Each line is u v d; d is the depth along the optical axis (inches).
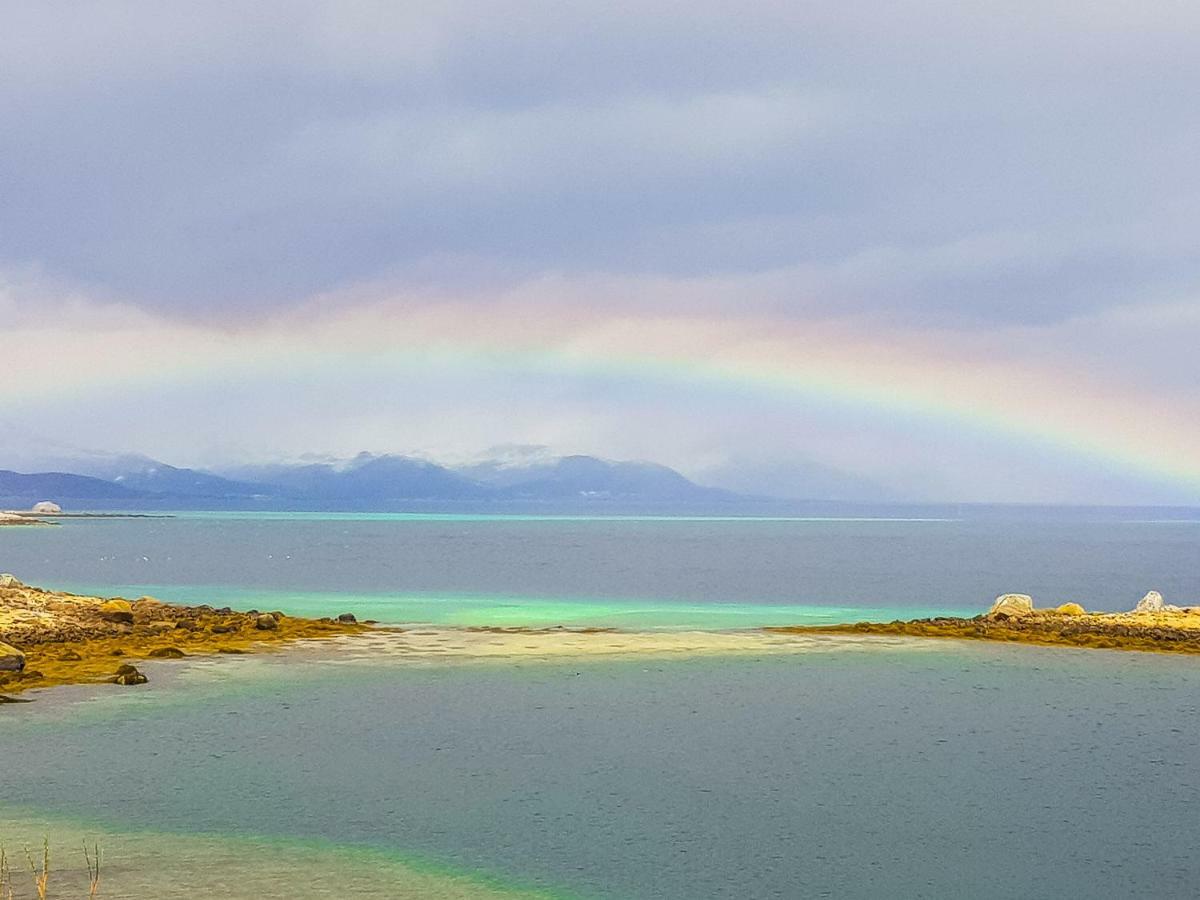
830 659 1432.1
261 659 1360.7
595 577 3378.4
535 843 664.4
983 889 603.5
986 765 863.1
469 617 2009.1
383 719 1007.0
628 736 952.9
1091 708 1100.5
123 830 673.0
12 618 1507.1
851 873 625.6
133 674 1172.5
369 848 647.1
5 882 574.6
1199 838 692.1
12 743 893.2
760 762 867.4
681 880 608.4
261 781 787.4
